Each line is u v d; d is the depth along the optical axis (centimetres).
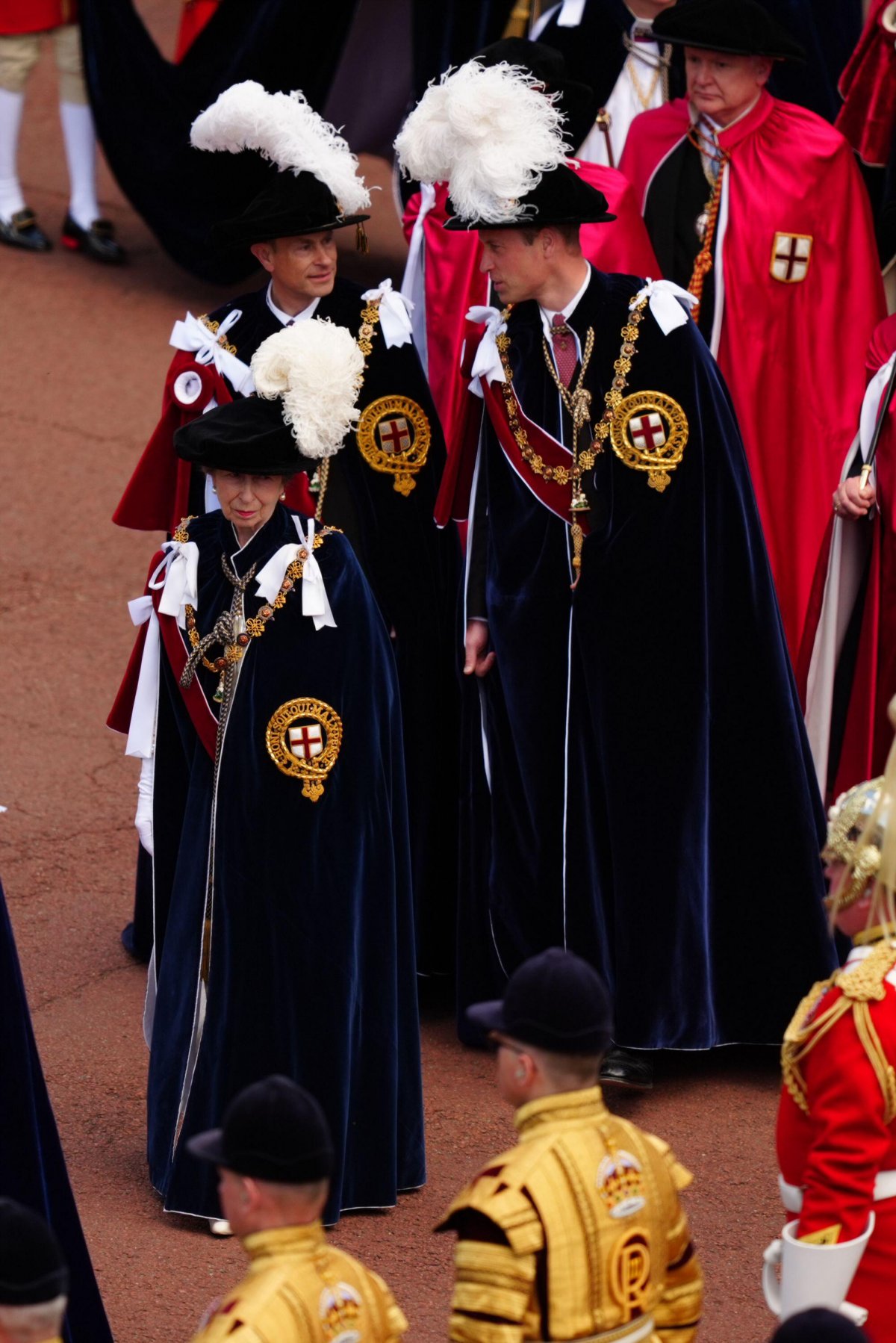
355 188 2098
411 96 3866
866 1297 1265
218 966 1788
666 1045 2044
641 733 2047
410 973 1866
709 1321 1656
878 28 2622
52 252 4494
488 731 2144
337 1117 1788
